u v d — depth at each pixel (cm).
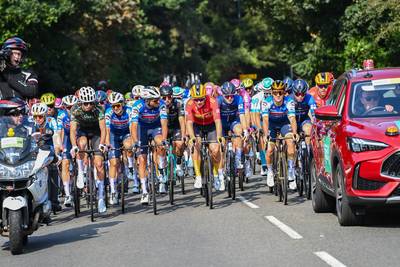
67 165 3412
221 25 16850
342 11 6938
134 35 11325
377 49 6462
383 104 2439
